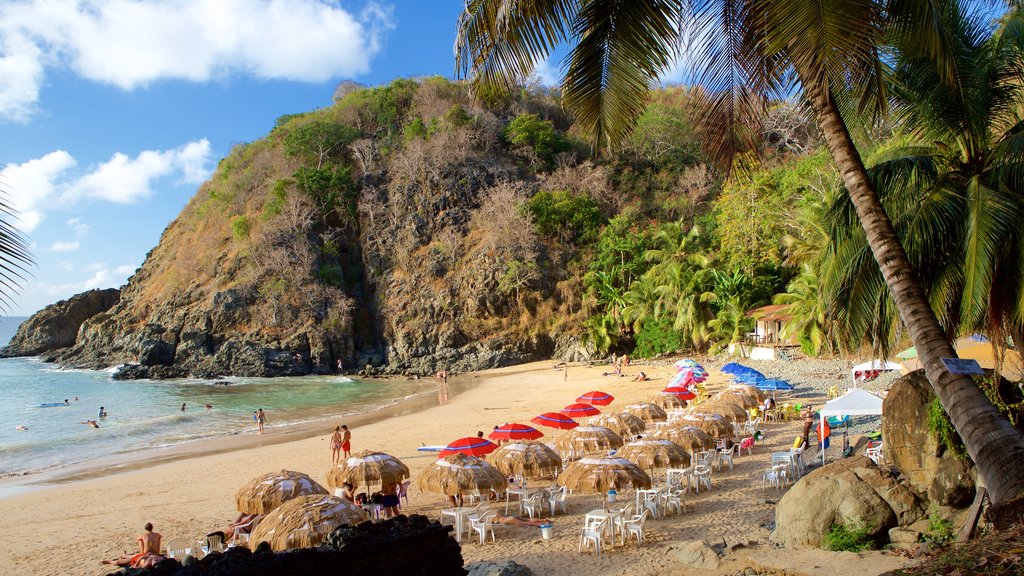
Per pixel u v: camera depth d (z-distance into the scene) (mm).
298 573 5445
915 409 11102
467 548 13586
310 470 23594
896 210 11648
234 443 31078
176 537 15781
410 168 89938
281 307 79375
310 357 77625
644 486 14789
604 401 29359
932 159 10914
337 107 103750
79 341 93312
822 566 9391
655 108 90500
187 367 75375
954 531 9727
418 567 6102
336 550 5680
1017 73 10812
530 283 78250
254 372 74250
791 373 41000
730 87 9047
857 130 11164
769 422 27719
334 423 37000
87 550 15016
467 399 45625
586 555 12773
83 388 62031
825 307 12500
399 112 103375
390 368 77750
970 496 10102
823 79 7559
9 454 29750
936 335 7766
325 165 93625
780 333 52719
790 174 55031
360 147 94812
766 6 7703
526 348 76438
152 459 27562
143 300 93062
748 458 21438
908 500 10711
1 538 16094
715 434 20656
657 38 8398
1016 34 10719
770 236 57844
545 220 82562
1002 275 9906
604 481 14414
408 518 6422
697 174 84812
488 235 82062
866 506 10750
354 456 16297
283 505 11992
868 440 16938
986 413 7336
